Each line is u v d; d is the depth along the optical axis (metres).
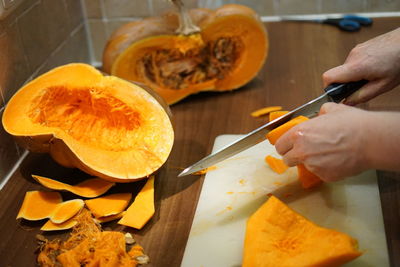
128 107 0.65
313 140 0.52
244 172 0.65
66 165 0.65
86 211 0.59
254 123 0.76
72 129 0.68
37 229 0.59
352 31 0.99
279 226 0.52
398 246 0.53
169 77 0.81
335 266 0.49
